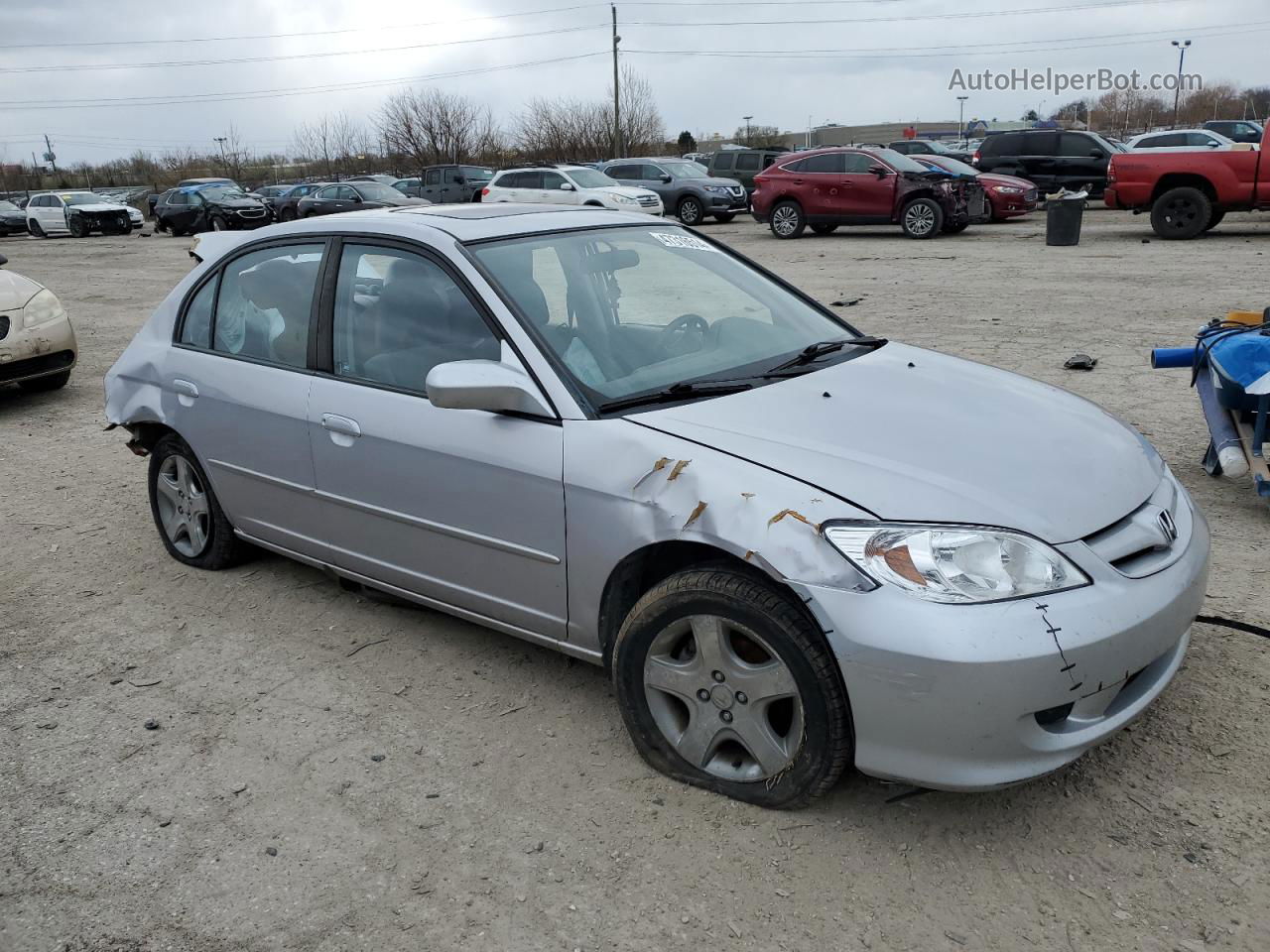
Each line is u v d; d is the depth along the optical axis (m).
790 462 2.74
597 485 2.94
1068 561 2.54
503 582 3.33
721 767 2.93
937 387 3.35
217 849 2.85
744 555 2.62
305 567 4.75
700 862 2.69
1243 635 3.68
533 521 3.14
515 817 2.91
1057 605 2.47
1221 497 5.11
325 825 2.92
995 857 2.65
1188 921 2.41
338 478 3.72
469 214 3.89
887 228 22.12
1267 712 3.19
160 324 4.66
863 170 19.31
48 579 4.79
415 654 3.88
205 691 3.70
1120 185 16.73
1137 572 2.67
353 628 4.13
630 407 3.10
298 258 4.04
